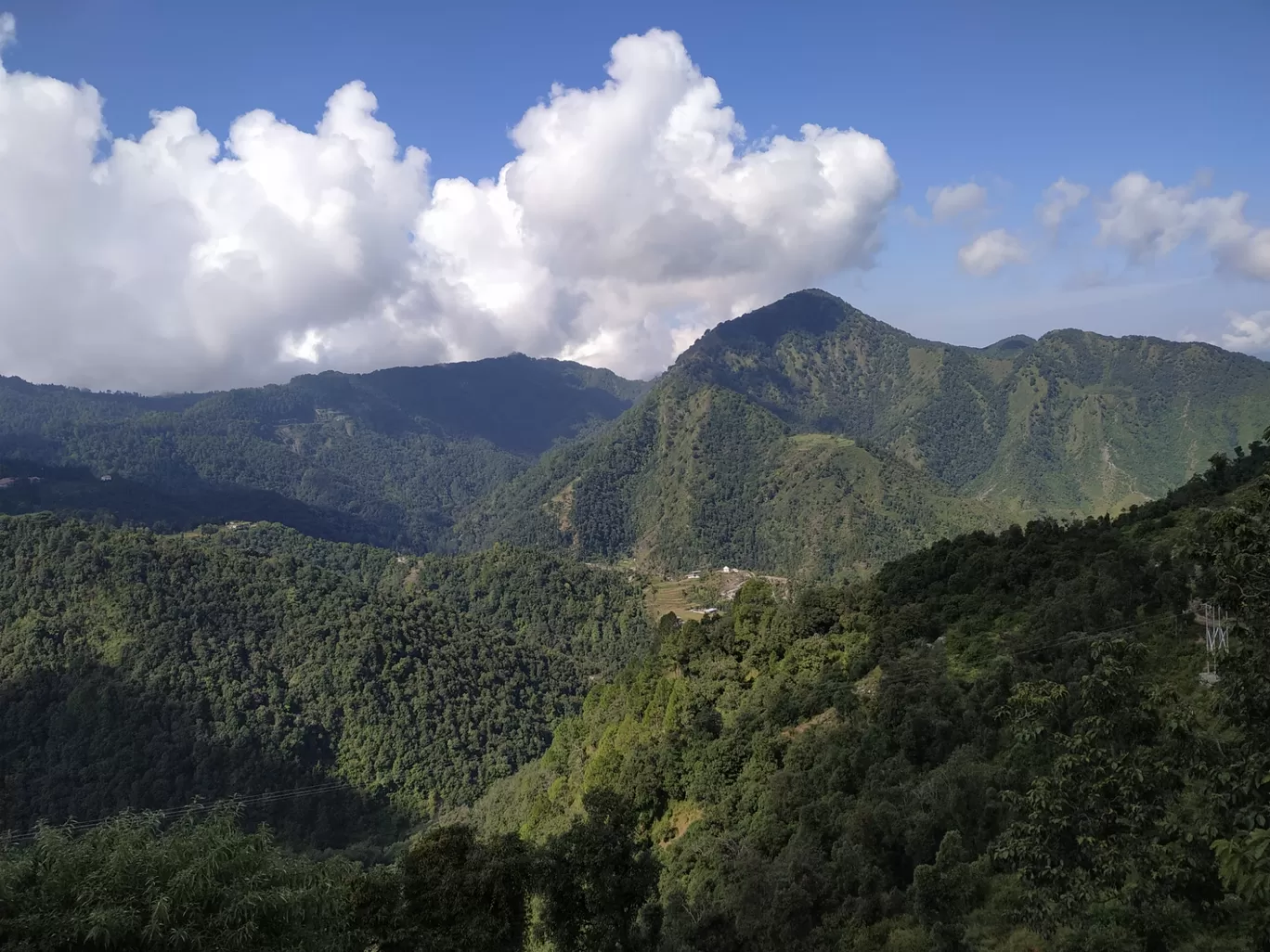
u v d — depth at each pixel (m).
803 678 51.94
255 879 13.30
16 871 12.02
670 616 79.25
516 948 17.27
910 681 40.31
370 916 15.71
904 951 23.61
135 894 12.23
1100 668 14.59
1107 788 14.17
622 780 48.84
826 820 32.62
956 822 27.52
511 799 72.50
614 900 18.56
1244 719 12.54
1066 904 14.85
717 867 34.75
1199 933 16.86
